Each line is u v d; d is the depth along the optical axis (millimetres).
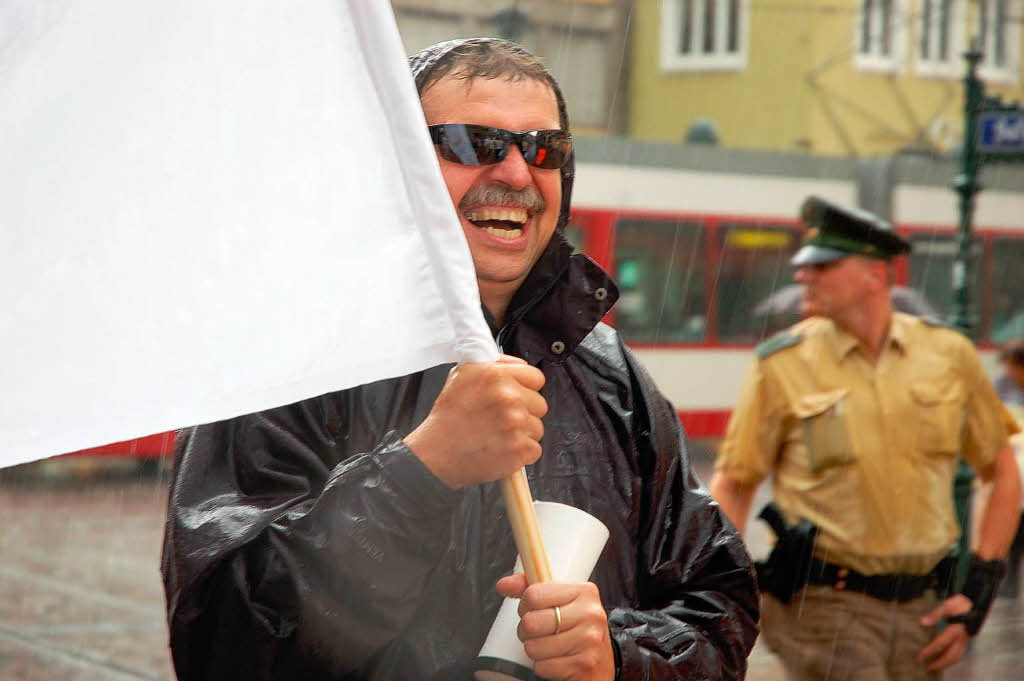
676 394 16906
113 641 7609
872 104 29734
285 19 1765
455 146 2037
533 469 2020
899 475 3939
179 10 1735
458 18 24031
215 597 1820
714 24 28141
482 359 1761
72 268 1723
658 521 2109
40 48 1698
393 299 1783
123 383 1731
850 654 3857
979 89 7641
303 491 1894
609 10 26562
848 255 4035
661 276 16797
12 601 8516
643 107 27594
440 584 1922
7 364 1706
